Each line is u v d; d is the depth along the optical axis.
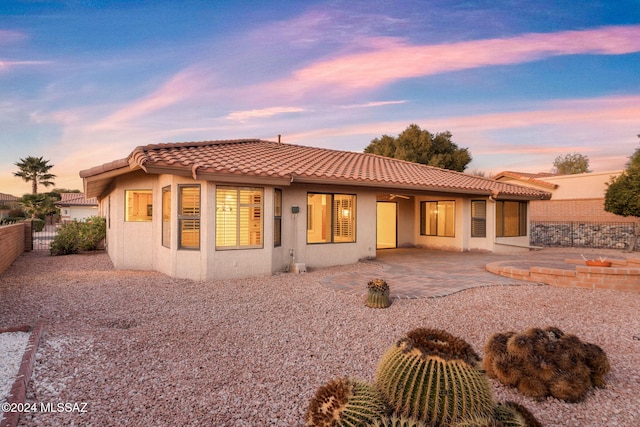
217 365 4.36
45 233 31.06
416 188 12.95
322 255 11.79
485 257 13.84
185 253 9.38
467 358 2.68
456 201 15.80
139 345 4.93
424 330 3.01
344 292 7.91
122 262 11.24
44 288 8.25
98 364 4.30
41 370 4.05
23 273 10.38
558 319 6.17
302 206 11.36
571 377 3.63
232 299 7.43
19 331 5.30
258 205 9.92
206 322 5.97
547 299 7.38
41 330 5.20
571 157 41.88
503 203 16.05
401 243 17.30
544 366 3.70
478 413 2.56
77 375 4.00
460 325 5.86
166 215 10.16
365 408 2.46
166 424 3.13
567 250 17.25
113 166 10.18
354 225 12.65
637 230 16.44
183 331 5.53
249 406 3.44
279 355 4.68
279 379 4.01
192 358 4.55
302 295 7.75
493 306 6.89
